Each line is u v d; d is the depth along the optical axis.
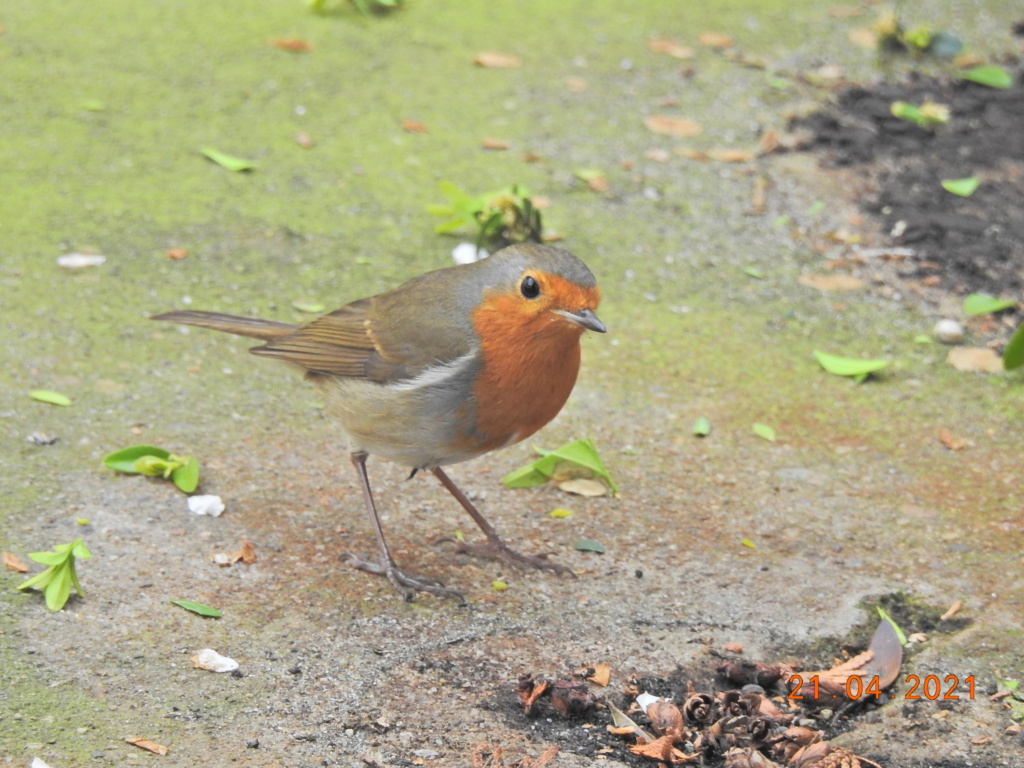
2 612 7.71
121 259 12.41
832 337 12.39
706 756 7.19
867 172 15.02
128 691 7.15
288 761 6.70
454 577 8.83
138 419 10.19
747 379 11.63
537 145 15.27
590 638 8.20
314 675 7.52
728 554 9.25
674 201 14.45
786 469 10.38
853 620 8.50
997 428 11.08
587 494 9.96
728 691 7.66
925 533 9.56
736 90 16.61
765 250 13.73
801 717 7.72
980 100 16.52
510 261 8.12
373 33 17.42
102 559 8.40
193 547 8.72
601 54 17.30
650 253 13.51
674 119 15.95
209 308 11.75
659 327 12.34
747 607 8.62
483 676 7.71
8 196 13.15
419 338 8.30
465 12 18.23
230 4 17.97
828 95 16.53
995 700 7.71
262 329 9.49
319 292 12.23
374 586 8.60
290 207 13.65
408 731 7.09
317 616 8.16
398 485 9.96
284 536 9.03
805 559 9.21
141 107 15.13
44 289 11.78
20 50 16.03
